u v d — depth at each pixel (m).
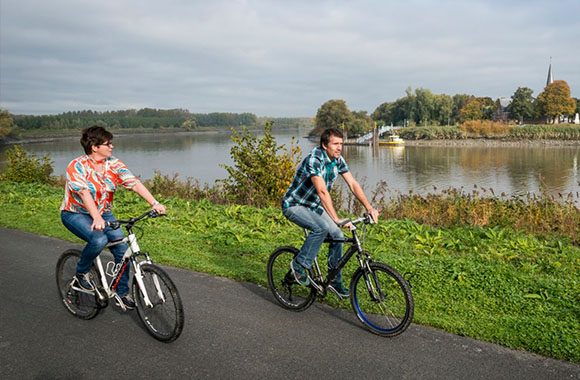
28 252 6.33
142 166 55.03
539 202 9.34
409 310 3.46
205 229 7.57
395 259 5.50
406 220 8.09
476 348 3.42
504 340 3.51
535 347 3.38
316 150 3.75
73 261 4.09
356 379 3.02
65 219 3.75
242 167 12.37
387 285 3.65
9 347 3.53
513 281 4.70
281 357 3.32
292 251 4.20
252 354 3.37
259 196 11.88
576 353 3.26
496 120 148.75
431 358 3.29
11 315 4.16
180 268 5.51
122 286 3.88
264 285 4.89
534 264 5.51
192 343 3.55
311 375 3.07
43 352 3.44
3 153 76.12
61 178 18.52
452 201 10.04
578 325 3.70
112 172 3.76
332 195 11.16
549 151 85.81
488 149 94.88
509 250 6.12
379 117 179.25
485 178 45.66
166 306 3.52
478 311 4.09
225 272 5.25
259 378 3.04
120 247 3.88
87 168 3.60
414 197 10.82
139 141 144.75
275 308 4.27
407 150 95.31
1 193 12.01
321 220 3.88
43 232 7.48
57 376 3.10
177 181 14.93
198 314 4.11
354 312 3.93
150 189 14.23
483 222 8.80
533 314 4.04
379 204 10.37
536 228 8.34
